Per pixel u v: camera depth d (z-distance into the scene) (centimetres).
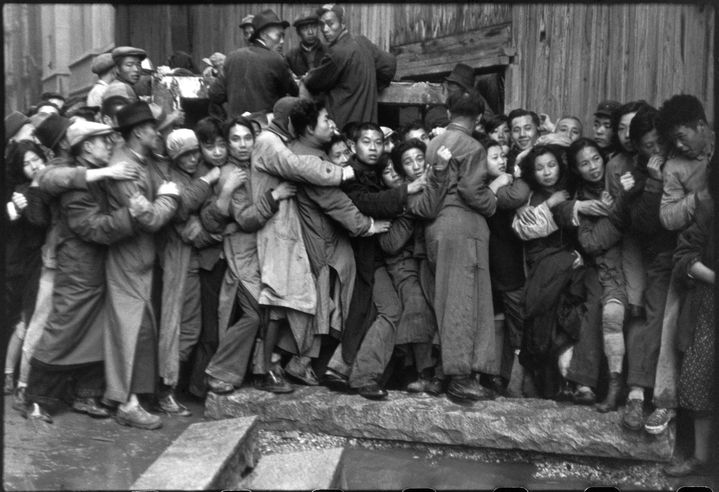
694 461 473
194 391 559
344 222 538
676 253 473
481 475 479
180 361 558
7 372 549
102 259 525
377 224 543
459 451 510
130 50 629
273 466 464
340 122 636
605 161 534
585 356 508
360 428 517
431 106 689
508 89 727
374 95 648
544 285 518
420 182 539
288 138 554
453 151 531
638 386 486
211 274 553
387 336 535
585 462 493
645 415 491
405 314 539
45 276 530
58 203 525
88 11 1077
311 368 565
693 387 464
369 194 542
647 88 603
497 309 555
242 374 538
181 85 716
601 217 506
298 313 539
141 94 663
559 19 680
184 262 545
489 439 497
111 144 538
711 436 468
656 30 595
